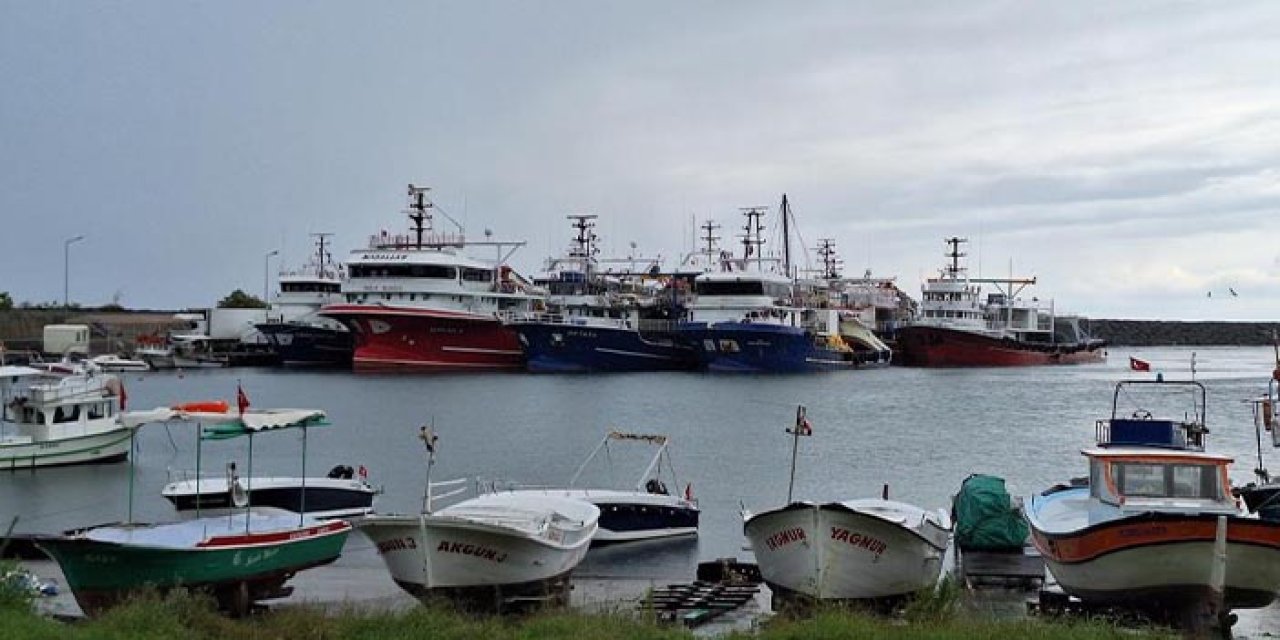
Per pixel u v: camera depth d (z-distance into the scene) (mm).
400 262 134625
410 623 22875
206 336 164000
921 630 21906
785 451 67688
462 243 150500
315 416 31094
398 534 27328
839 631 21562
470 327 136125
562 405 95500
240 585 26672
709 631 26328
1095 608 27016
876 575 27312
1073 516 28734
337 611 26781
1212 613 25641
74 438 57562
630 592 31797
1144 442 29344
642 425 81062
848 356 157000
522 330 135875
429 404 95062
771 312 142375
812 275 199250
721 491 53031
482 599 27672
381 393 104938
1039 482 56969
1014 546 34594
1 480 53625
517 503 33562
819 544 26953
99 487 51844
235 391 104812
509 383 117625
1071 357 187000
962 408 98000
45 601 27031
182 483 42062
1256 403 53750
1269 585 24828
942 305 168875
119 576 25406
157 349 150000
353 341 141875
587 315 148625
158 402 94375
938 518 31062
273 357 150625
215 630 22688
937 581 28984
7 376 59438
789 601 27812
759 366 138875
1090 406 100938
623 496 40469
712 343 138250
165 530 28047
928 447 70688
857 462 63656
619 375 132500
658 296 157625
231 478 41531
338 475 46125
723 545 40500
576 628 22594
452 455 64312
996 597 29625
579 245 171625
